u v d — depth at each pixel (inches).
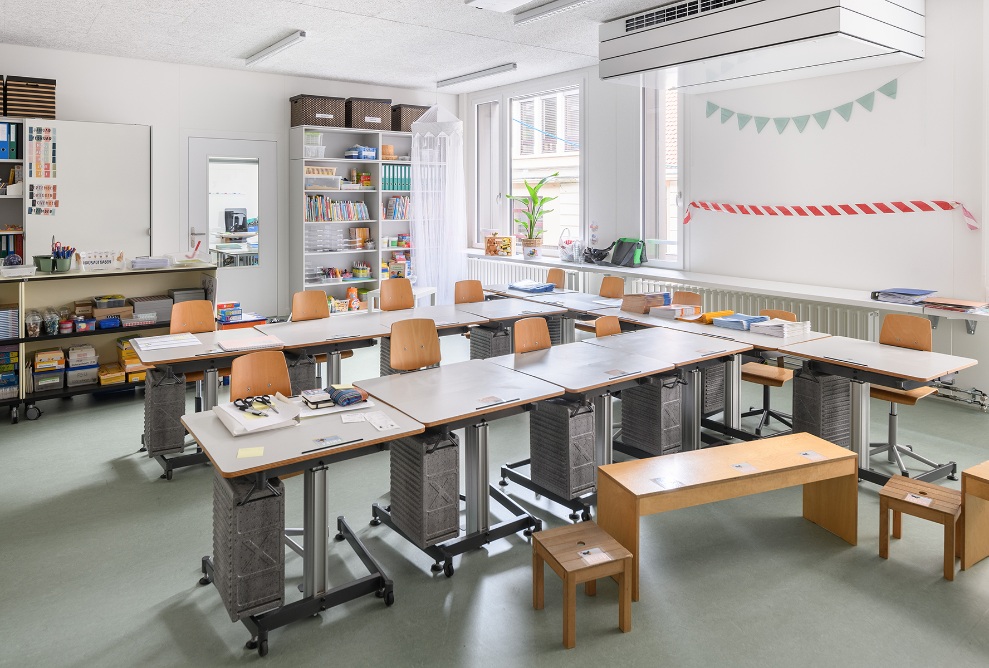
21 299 216.7
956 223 221.1
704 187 290.2
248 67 319.9
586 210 340.2
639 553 132.4
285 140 344.8
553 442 156.2
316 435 117.6
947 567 126.6
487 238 370.9
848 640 109.8
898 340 181.3
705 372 207.8
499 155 384.5
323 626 114.5
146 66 305.6
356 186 350.0
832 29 185.9
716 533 145.1
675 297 243.1
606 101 323.0
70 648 109.1
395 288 244.1
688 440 181.3
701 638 110.4
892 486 136.3
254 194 339.0
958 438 196.2
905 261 233.8
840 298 229.3
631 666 103.9
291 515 154.3
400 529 139.8
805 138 254.7
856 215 244.1
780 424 210.4
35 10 231.0
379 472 177.6
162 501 162.1
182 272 258.8
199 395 203.9
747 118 271.6
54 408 231.9
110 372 237.0
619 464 131.3
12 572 131.1
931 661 104.8
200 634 112.7
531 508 158.1
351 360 297.9
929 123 223.1
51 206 271.1
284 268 351.3
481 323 221.6
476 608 119.4
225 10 231.9
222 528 113.0
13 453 191.5
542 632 112.4
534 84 357.7
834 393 177.0
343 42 276.1
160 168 313.4
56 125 269.4
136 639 111.4
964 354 223.3
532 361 169.6
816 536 143.3
